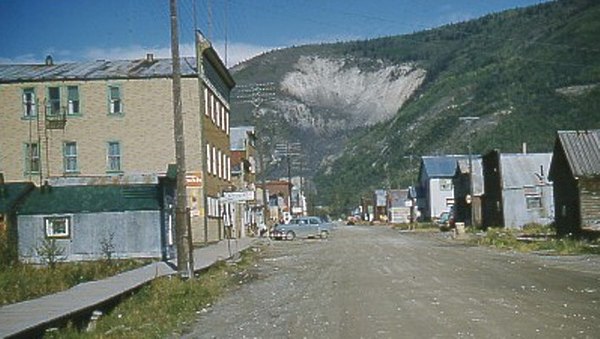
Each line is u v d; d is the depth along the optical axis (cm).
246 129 7888
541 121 10675
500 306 1559
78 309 1430
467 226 7444
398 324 1346
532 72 12112
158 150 4522
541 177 6644
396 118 18312
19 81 4591
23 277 2200
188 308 1680
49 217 3189
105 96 4559
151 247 3216
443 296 1783
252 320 1502
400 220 12781
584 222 4591
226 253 3722
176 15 2303
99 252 3197
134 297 1839
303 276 2586
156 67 4681
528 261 2980
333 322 1410
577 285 1973
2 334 1096
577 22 11819
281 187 11538
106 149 4550
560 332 1206
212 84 5069
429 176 10700
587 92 10438
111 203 3228
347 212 16800
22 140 4591
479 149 11269
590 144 4797
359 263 3114
